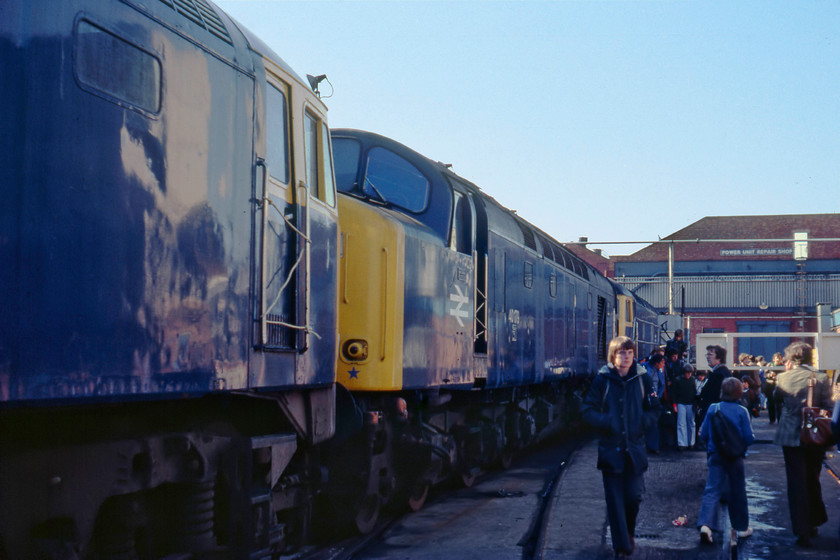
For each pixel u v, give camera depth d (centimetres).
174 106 468
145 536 499
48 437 418
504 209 1371
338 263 714
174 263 461
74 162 392
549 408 1683
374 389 823
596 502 965
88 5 405
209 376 491
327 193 700
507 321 1282
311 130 679
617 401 720
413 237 905
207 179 496
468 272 1097
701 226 7219
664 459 1454
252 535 552
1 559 377
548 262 1595
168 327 454
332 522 812
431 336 954
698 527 786
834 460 1398
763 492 1071
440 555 743
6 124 358
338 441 762
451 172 1122
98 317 402
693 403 1627
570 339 1797
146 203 440
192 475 500
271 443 582
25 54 369
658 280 6688
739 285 6562
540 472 1350
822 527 864
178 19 480
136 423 484
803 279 6469
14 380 355
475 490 1145
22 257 362
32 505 391
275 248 586
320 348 661
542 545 752
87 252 397
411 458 942
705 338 2109
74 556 409
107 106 415
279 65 605
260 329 548
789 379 791
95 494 425
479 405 1218
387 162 1011
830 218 7081
